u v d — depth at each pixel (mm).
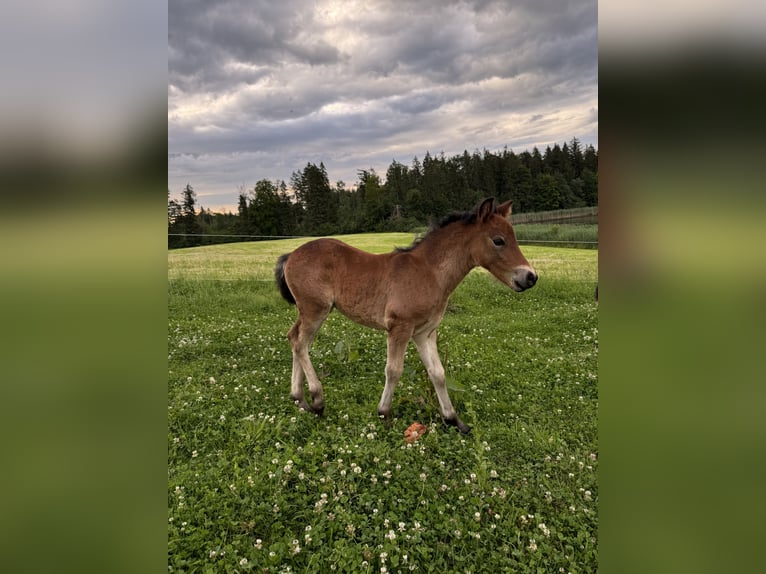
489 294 9266
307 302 4082
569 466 3143
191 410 3877
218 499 2740
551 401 4211
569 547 2408
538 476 3053
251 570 2270
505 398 4312
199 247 16672
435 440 3482
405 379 4777
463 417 3982
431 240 3846
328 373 4926
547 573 2273
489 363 5160
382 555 2318
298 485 2857
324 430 3684
